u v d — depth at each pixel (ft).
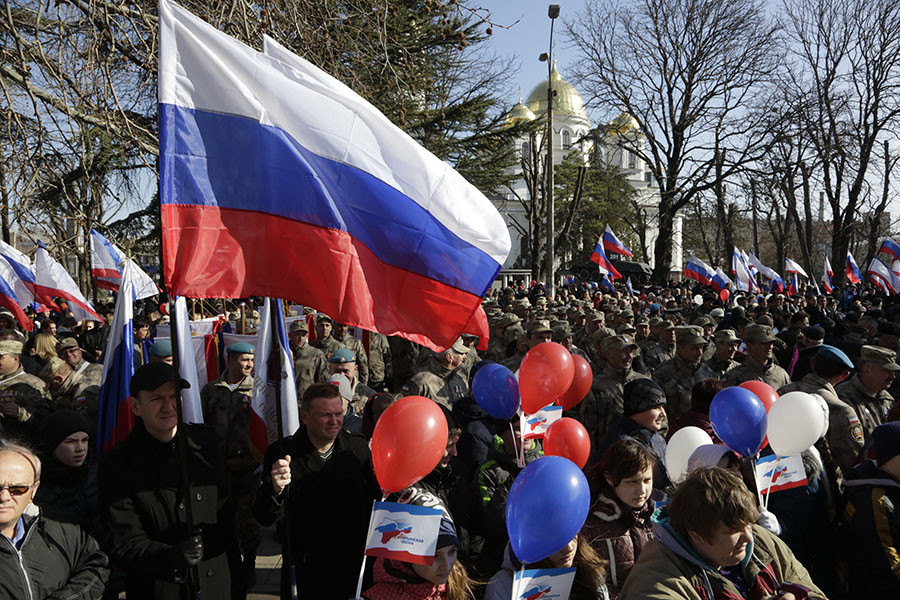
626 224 167.63
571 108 239.71
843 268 105.29
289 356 13.94
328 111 10.61
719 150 110.52
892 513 11.22
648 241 217.56
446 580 9.33
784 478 12.48
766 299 63.93
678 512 8.28
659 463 14.02
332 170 10.62
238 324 27.68
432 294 11.16
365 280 10.77
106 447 13.91
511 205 224.53
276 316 11.21
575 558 9.78
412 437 9.52
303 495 11.42
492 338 34.68
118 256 32.17
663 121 113.91
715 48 105.91
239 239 10.11
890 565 11.16
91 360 31.53
